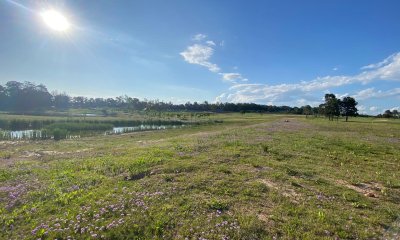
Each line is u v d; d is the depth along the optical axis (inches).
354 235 317.1
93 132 2187.5
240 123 3011.8
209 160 663.8
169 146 928.9
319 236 314.7
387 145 1036.5
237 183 488.7
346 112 3599.9
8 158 912.3
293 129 1712.6
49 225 347.3
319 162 703.1
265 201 415.8
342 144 1029.8
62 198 437.1
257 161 665.6
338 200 429.4
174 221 347.6
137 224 339.9
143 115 5644.7
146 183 491.8
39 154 998.4
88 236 318.0
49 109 7022.6
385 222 352.8
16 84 7249.0
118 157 759.7
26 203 428.5
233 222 344.2
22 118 3831.2
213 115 5871.1
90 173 590.6
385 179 558.9
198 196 427.8
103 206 395.5
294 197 434.6
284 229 328.8
